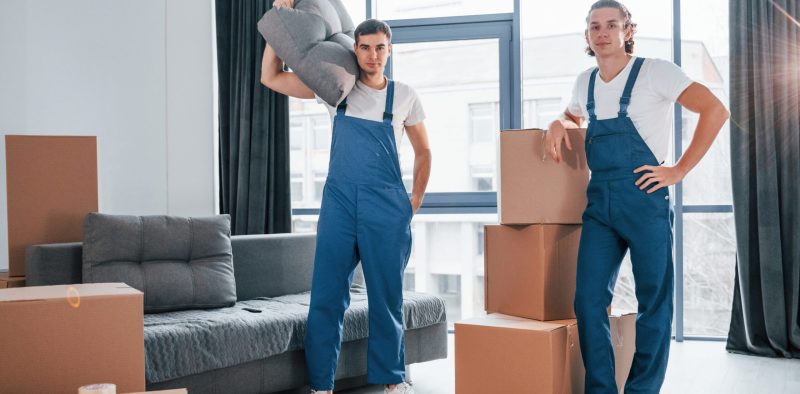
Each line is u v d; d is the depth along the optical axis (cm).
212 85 489
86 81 429
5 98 392
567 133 278
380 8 502
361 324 322
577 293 266
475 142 488
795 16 412
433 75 494
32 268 294
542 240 275
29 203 304
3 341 171
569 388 271
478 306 496
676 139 457
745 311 415
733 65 421
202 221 336
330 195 289
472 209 489
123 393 183
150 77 463
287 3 285
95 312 181
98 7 435
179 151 476
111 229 306
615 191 258
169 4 473
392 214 288
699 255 459
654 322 260
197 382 271
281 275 371
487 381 272
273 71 298
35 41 405
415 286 507
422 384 349
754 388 334
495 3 481
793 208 409
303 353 309
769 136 412
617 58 263
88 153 315
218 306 324
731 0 422
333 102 285
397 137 299
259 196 478
